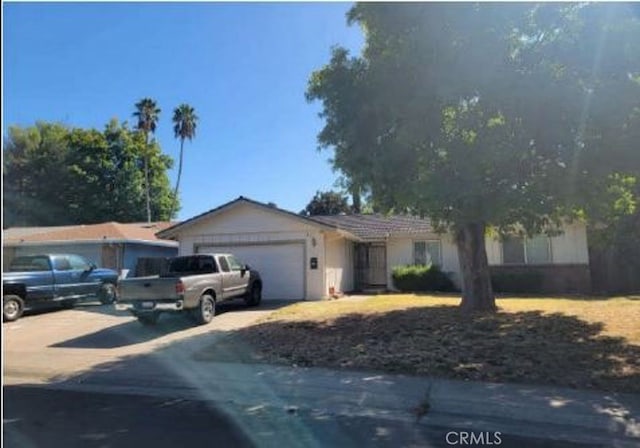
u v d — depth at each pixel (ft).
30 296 61.77
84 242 92.48
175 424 23.63
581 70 34.60
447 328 43.86
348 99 41.42
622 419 23.38
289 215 73.82
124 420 24.25
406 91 38.78
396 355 35.63
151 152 170.30
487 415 24.56
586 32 34.24
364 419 24.35
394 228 90.02
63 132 170.60
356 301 67.87
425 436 21.89
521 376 30.19
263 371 33.22
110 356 39.50
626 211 45.27
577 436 21.75
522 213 45.29
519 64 36.45
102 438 21.66
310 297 72.49
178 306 49.32
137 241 94.58
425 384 29.30
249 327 48.42
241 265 62.49
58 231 99.96
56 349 42.91
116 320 57.88
